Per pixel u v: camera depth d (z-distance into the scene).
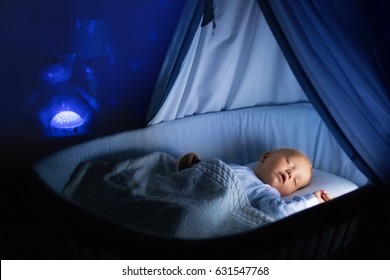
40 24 1.78
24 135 1.90
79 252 1.06
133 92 2.11
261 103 2.20
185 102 1.88
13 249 1.62
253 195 1.55
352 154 1.34
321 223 0.99
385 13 1.31
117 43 1.97
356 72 1.29
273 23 1.17
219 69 1.88
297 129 2.08
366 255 1.44
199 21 1.46
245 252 0.84
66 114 1.88
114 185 1.36
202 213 1.21
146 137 1.76
